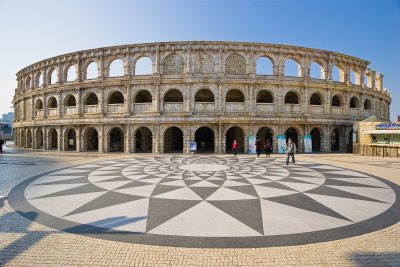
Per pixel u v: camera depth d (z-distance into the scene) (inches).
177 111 1482.5
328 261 246.2
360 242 288.8
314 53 1589.6
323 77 1621.6
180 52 1494.8
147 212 394.9
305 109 1547.7
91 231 320.5
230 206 426.9
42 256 253.9
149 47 1510.8
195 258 251.9
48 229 327.0
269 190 540.4
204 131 1850.4
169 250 268.8
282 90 1523.1
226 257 254.4
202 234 311.0
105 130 1579.7
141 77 1499.8
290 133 1786.4
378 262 244.2
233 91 1657.2
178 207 420.5
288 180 650.2
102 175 727.1
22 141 2068.2
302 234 311.3
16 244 282.0
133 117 1508.4
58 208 417.4
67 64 1694.1
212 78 1457.9
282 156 1304.1
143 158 1209.4
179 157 1251.8
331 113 1596.9
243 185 587.2
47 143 1791.3
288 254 260.5
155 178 674.2
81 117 1605.6
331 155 1380.4
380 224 346.6
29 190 547.5
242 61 1536.7
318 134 1807.3
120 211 400.2
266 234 311.1
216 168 858.1
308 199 472.7
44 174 754.8
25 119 2000.5
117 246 277.6
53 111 1750.7
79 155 1379.2
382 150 1312.7
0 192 530.6
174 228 330.0
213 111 1467.8
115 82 1536.7
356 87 1697.8
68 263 240.5
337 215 383.2
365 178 687.7
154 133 1497.3
